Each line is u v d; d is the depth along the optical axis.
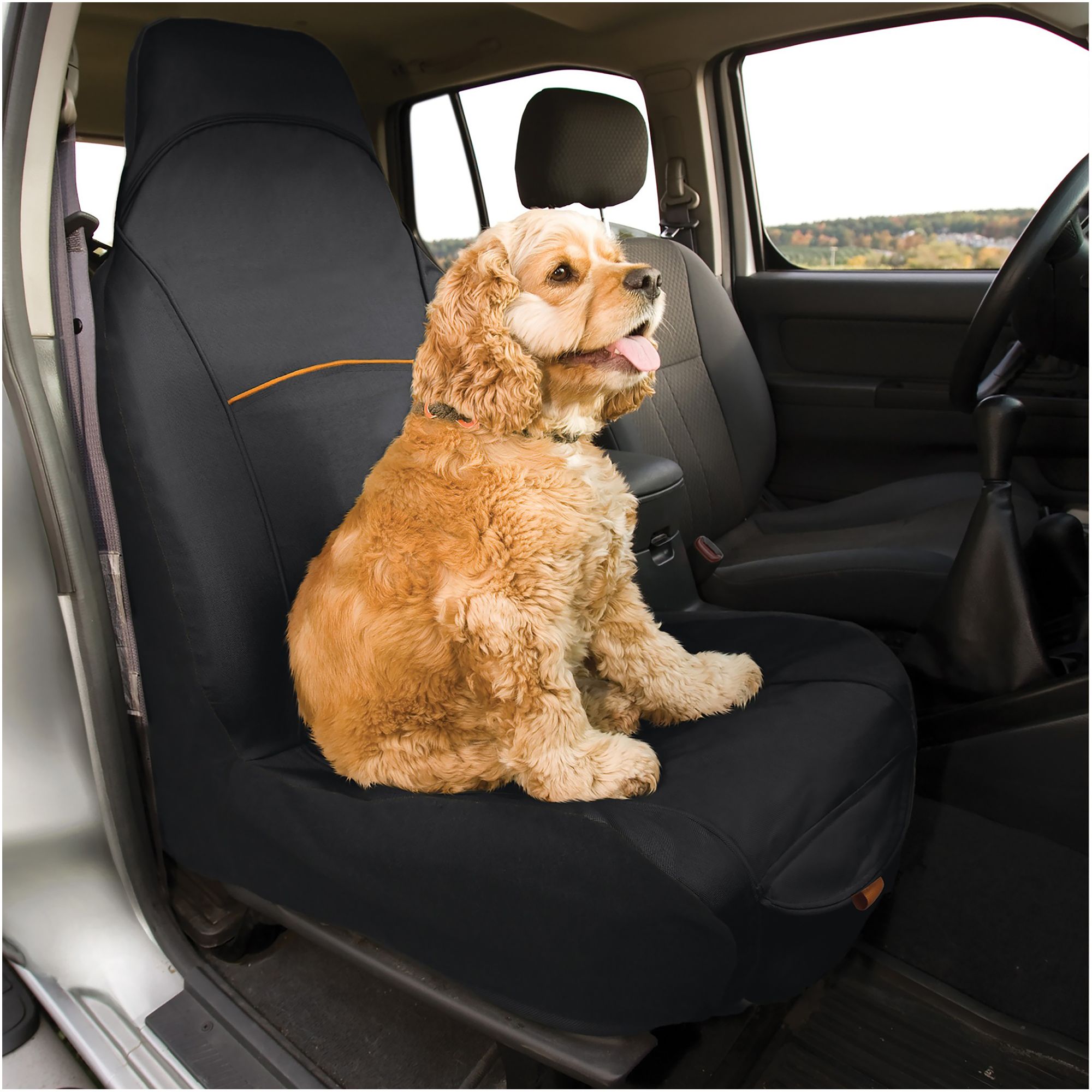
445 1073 1.60
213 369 1.50
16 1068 1.64
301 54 1.65
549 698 1.46
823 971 1.34
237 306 1.54
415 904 1.38
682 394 2.61
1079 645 2.00
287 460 1.61
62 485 1.45
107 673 1.57
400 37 2.73
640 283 1.55
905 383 2.88
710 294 2.74
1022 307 2.20
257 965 1.84
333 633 1.54
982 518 1.92
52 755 1.58
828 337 3.01
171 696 1.60
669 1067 1.51
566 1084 1.48
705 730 1.56
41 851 1.61
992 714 1.95
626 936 1.21
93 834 1.66
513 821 1.31
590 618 1.63
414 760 1.53
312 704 1.58
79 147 2.46
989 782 2.01
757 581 2.33
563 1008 1.30
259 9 2.37
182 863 1.74
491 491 1.46
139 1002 1.69
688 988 1.21
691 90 2.91
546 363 1.59
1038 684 1.90
